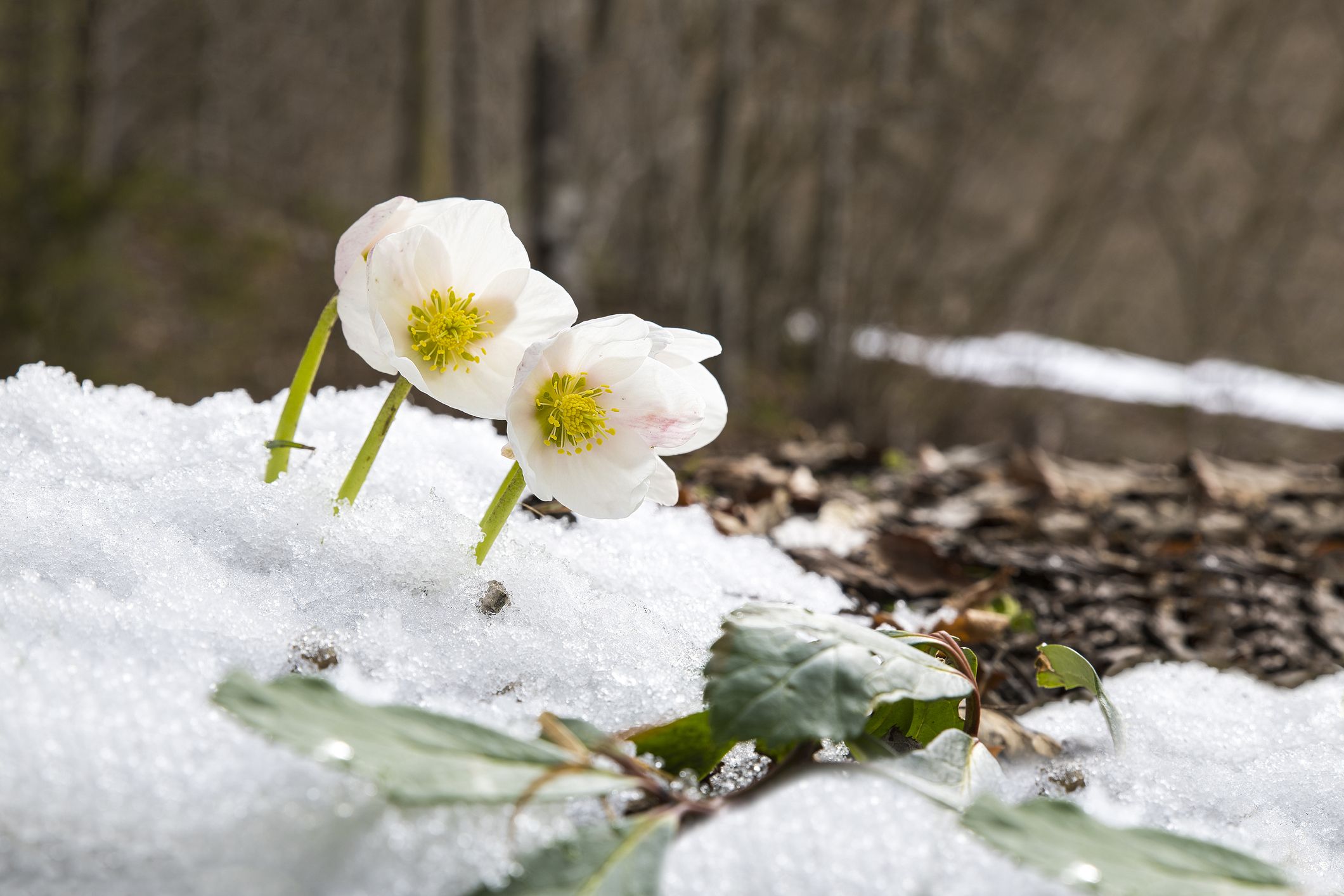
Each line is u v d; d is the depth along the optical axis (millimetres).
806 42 4395
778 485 1127
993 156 4621
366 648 624
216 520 669
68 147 4617
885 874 546
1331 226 4918
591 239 4598
